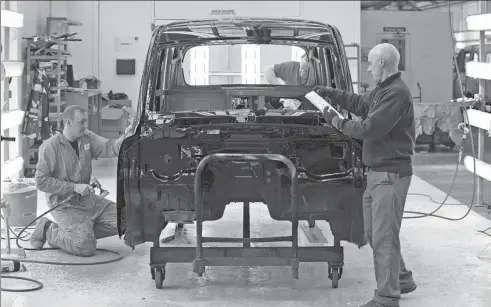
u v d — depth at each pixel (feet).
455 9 67.36
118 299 15.42
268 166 15.10
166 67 18.42
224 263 15.06
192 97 18.67
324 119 15.23
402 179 14.19
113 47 46.21
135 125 15.46
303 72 19.69
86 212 19.57
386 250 14.21
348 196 15.35
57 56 35.83
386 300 14.28
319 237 21.35
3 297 15.49
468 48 51.93
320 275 17.42
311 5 46.26
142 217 15.46
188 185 15.14
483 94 26.30
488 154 26.45
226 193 15.17
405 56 52.24
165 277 17.20
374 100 14.34
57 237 19.34
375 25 52.03
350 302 15.20
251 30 16.98
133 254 19.48
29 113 33.01
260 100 18.62
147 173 15.25
